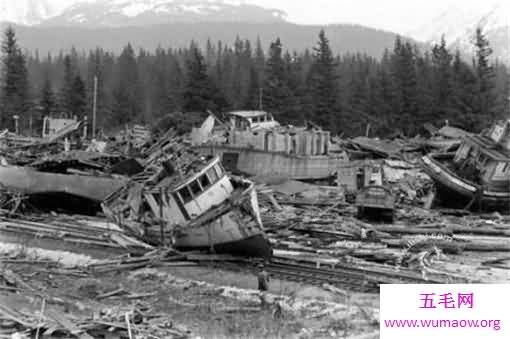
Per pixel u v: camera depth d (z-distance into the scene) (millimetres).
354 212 40625
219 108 91125
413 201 47125
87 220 39438
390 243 32000
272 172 52469
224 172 28984
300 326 19422
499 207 44156
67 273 25797
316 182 52750
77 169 46094
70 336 17047
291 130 56500
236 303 21984
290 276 25359
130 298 22359
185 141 60938
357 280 24625
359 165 49500
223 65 150750
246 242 27156
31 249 30297
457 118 91062
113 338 17188
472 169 46094
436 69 109562
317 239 33500
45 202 42156
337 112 95188
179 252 28188
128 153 59438
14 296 21406
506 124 45250
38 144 59406
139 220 29984
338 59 151625
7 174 42438
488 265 28547
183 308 21328
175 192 27641
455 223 39406
